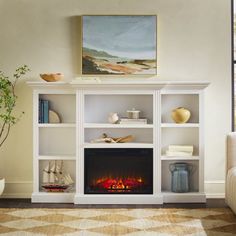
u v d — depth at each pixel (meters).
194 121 6.07
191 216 5.16
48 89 5.87
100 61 6.12
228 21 6.14
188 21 6.14
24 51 6.17
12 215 5.21
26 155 6.20
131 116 5.91
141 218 5.07
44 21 6.16
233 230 4.61
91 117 6.12
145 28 6.11
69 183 6.04
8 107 5.89
